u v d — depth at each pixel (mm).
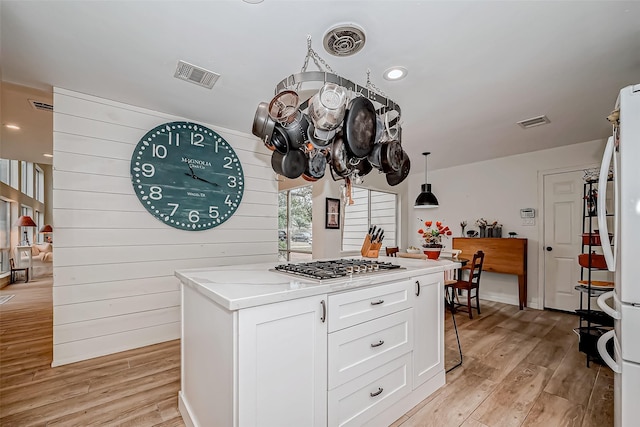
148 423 1836
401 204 6023
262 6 1595
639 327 1413
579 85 2443
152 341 2992
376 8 1607
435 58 2068
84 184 2654
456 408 2033
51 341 3074
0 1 1527
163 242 3051
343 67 2178
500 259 4582
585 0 1539
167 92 2607
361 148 1769
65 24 1727
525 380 2400
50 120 3348
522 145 4168
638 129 1404
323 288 1507
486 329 3586
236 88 2533
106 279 2764
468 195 5262
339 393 1608
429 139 3879
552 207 4359
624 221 1442
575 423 1883
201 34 1830
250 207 3635
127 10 1618
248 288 1429
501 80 2367
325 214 4414
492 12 1631
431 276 2232
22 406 1996
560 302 4297
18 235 7102
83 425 1813
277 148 1855
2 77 2355
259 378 1303
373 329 1780
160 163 3020
